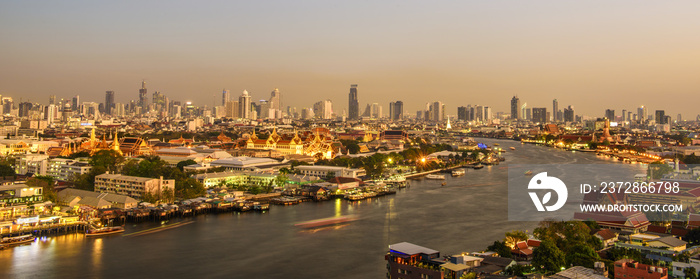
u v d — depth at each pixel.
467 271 150.88
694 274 156.12
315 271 180.00
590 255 169.00
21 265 186.00
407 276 155.75
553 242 176.75
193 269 182.88
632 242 193.00
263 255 199.62
